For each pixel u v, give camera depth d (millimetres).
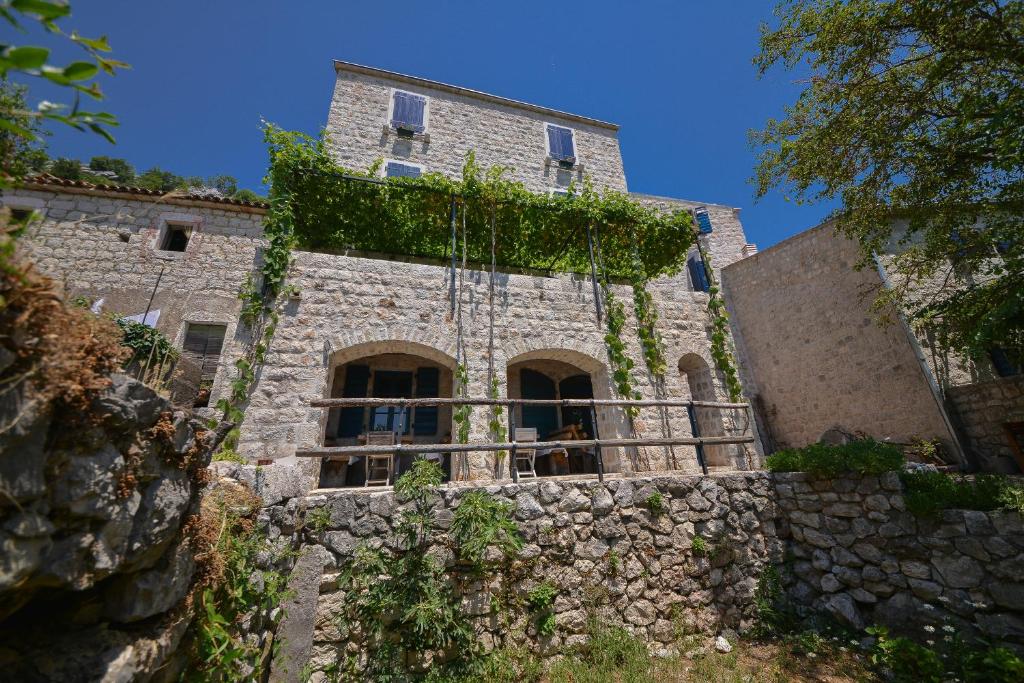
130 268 8219
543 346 7285
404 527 3805
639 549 4605
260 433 5582
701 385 8906
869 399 9727
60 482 1533
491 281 7297
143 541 1922
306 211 7879
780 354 11906
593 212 8398
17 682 1628
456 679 3475
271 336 6023
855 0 5934
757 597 4934
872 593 4742
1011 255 6547
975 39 5531
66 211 8195
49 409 1469
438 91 12547
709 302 9016
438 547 3891
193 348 8133
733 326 13320
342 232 8438
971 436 8148
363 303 6594
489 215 8211
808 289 11289
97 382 1641
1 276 1337
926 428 8648
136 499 1896
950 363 8906
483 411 6566
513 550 4043
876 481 5000
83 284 7816
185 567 2293
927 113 6359
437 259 9164
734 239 15492
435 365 10492
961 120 5629
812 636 4590
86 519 1652
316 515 3678
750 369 12719
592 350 7582
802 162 7555
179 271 8461
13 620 1787
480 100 12922
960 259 7820
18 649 1726
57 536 1564
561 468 8914
